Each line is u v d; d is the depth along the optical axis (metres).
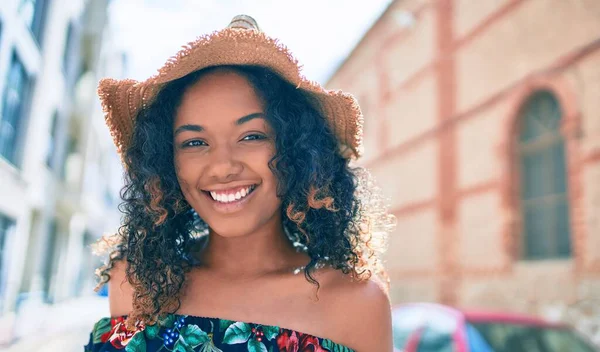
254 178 1.35
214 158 1.33
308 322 1.34
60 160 11.86
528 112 8.52
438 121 10.93
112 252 1.53
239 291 1.39
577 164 7.18
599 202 6.80
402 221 12.13
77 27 12.30
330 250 1.42
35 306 10.60
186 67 1.34
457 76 10.39
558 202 7.75
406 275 11.77
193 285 1.41
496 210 8.87
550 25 7.96
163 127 1.43
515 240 8.45
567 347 3.37
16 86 8.62
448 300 9.99
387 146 13.17
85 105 14.18
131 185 1.45
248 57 1.36
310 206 1.41
